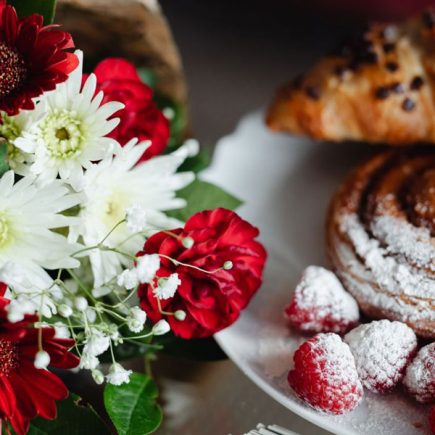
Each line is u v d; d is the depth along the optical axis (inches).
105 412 17.1
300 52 24.1
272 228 19.7
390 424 16.3
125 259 16.5
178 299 16.5
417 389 16.4
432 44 19.2
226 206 18.0
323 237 19.5
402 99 18.8
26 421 15.6
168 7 25.4
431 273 17.3
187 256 16.3
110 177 16.5
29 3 16.5
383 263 17.6
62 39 15.8
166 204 16.9
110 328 16.0
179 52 24.2
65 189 16.1
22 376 15.6
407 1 23.9
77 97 16.3
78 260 16.6
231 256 16.5
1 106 15.8
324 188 20.2
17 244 16.1
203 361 17.8
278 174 20.5
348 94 19.1
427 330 17.1
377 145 20.6
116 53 19.7
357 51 19.4
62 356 15.4
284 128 19.7
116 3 18.7
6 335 15.2
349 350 16.6
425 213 17.8
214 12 25.3
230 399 17.4
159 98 19.8
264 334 17.6
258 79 23.5
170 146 18.7
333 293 17.4
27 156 16.3
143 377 17.2
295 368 16.6
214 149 21.2
